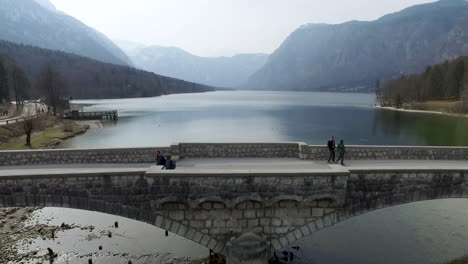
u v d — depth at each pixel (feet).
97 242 86.69
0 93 368.68
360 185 60.03
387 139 236.84
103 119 350.02
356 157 80.59
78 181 56.70
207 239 58.29
